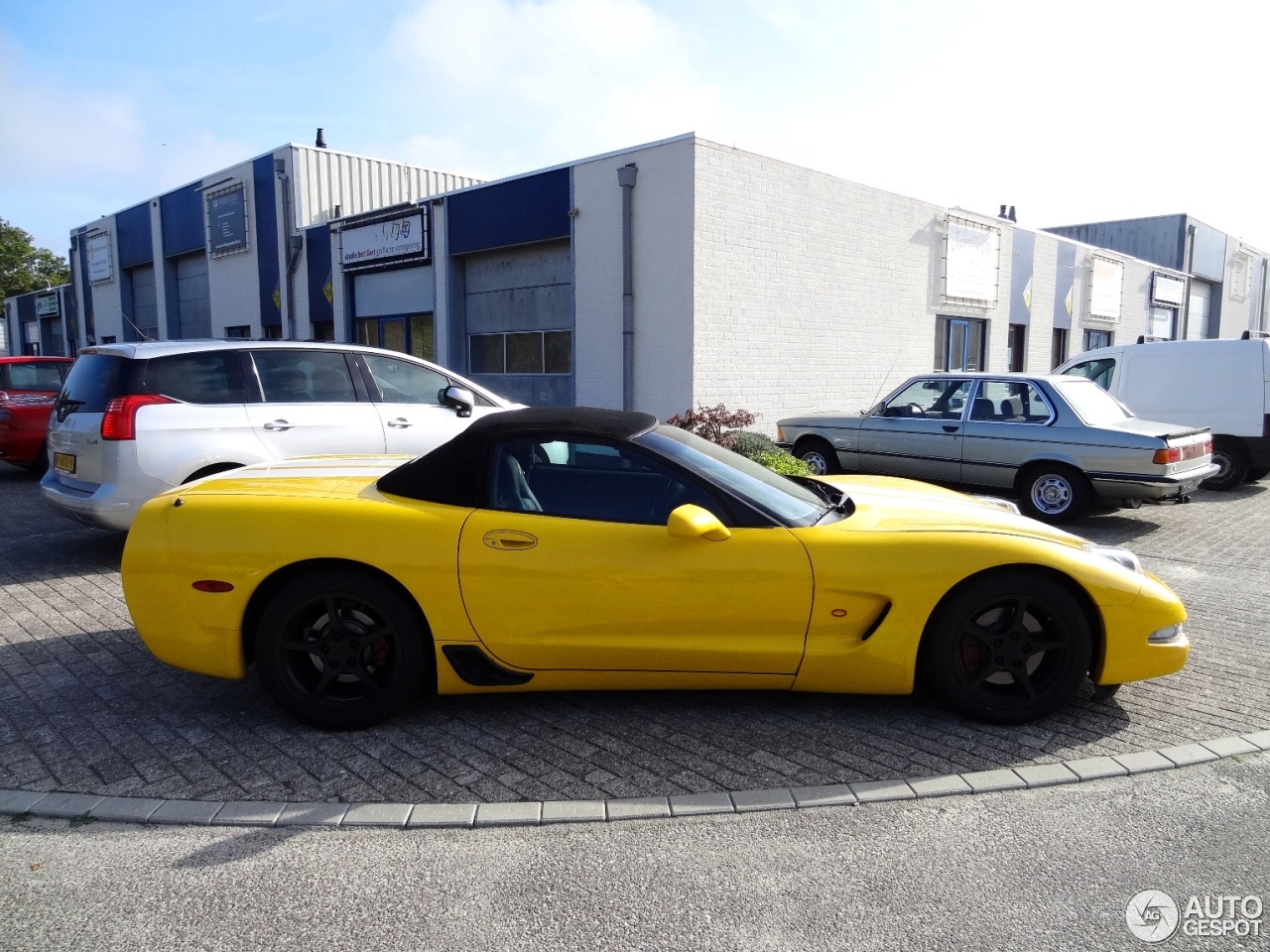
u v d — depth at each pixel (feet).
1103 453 26.76
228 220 68.95
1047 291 68.08
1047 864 8.97
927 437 30.89
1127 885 8.62
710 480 12.21
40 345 114.11
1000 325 62.49
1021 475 28.84
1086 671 12.10
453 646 11.84
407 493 12.36
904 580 11.75
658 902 8.31
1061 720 12.48
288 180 62.34
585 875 8.76
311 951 7.64
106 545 23.82
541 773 10.89
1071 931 7.91
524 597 11.70
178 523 12.08
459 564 11.64
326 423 22.38
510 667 12.00
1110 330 79.56
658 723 12.37
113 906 8.27
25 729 12.21
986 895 8.44
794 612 11.78
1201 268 95.04
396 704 12.03
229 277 70.90
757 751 11.49
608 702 13.09
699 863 8.98
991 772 10.89
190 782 10.65
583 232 43.62
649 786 10.53
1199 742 11.76
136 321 87.20
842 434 33.37
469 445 12.40
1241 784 10.64
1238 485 36.78
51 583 19.93
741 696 13.32
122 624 16.92
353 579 11.76
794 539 11.86
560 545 11.73
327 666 12.01
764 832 9.55
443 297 51.47
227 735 12.01
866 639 11.93
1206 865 8.96
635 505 12.11
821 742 11.76
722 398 41.55
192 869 8.89
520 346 48.85
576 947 7.68
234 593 11.83
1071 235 97.96
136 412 19.88
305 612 12.05
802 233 44.96
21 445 36.86
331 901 8.34
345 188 64.59
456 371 51.88
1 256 176.45
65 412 21.49
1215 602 18.84
